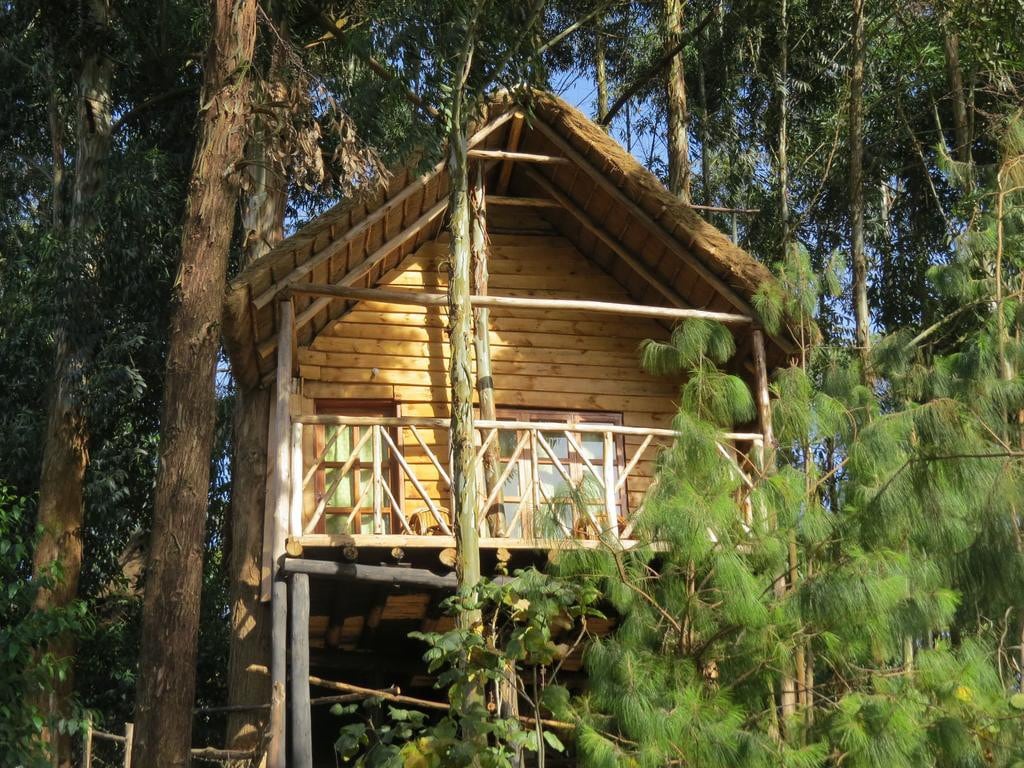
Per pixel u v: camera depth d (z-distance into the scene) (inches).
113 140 597.3
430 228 410.9
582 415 405.4
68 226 583.2
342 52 459.2
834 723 262.2
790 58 633.6
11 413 578.6
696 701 261.4
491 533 352.5
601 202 399.9
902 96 597.0
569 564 284.8
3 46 594.9
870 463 274.7
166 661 265.0
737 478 291.4
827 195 637.9
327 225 350.9
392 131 425.4
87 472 548.4
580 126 386.6
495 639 293.7
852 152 504.7
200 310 289.0
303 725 311.1
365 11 447.5
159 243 564.7
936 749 255.9
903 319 614.9
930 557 276.4
